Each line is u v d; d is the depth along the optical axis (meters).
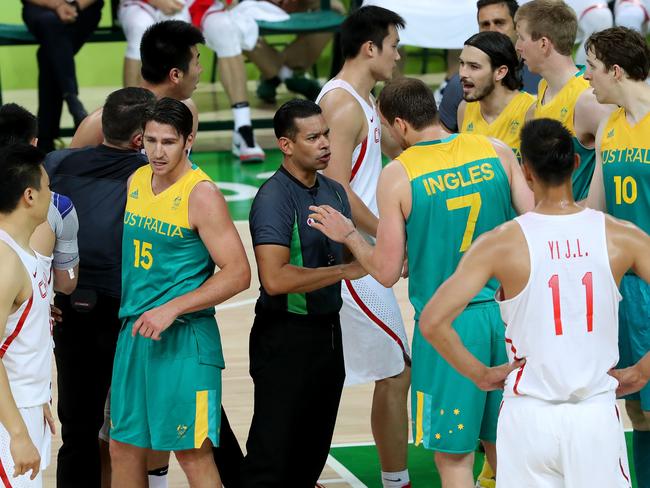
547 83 17.70
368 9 17.20
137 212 14.19
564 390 11.80
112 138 15.09
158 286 14.14
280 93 47.53
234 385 21.55
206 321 14.30
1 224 12.65
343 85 16.97
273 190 14.52
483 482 16.92
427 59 49.47
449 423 13.99
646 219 14.78
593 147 17.30
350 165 16.94
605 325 11.89
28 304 12.68
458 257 14.00
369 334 16.62
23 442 12.00
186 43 16.92
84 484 15.45
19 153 12.58
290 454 14.83
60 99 36.84
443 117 20.59
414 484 17.62
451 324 12.60
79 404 15.38
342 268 14.17
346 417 20.30
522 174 14.31
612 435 11.86
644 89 14.55
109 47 48.25
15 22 46.12
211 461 14.64
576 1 36.06
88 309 14.88
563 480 12.03
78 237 14.88
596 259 11.79
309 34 42.50
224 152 40.81
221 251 13.95
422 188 13.80
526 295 11.81
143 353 14.17
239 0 41.25
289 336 14.59
